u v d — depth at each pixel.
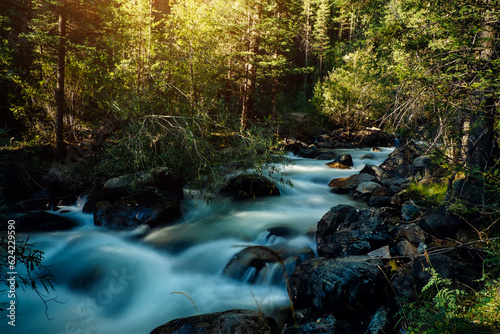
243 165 8.17
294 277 4.47
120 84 10.71
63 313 4.11
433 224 4.93
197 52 11.62
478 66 3.66
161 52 11.57
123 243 5.95
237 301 4.42
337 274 4.23
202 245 5.82
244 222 6.75
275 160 8.30
